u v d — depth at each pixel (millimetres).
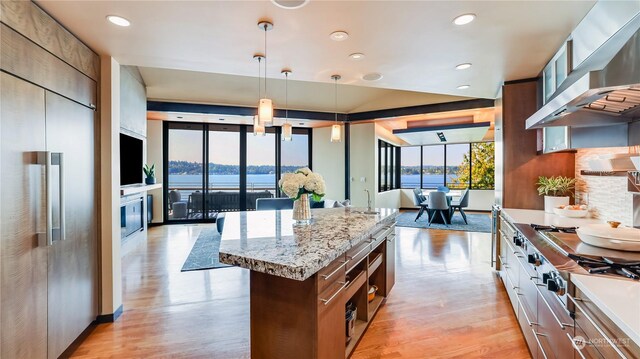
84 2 1835
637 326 864
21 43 1748
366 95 6492
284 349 1661
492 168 9531
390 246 3094
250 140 7977
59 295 2084
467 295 3174
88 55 2443
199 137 7594
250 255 1604
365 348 2236
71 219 2219
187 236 6012
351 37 2342
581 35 2127
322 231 2232
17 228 1719
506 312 2787
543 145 3123
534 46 2502
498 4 1886
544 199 3258
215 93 5965
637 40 1320
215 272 3922
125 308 2906
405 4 1878
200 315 2773
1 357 1613
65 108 2148
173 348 2260
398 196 10148
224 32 2238
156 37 2307
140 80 4867
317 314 1568
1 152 1620
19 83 1734
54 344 2029
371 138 7363
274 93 6137
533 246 1896
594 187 2762
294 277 1403
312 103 6773
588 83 1401
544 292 1718
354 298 2445
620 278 1289
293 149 8195
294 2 1847
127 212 4465
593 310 1156
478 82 3512
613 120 2188
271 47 2520
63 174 2041
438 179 10352
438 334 2424
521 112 3395
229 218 2881
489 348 2232
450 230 6547
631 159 1802
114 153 2684
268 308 1707
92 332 2467
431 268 4047
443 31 2238
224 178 7816
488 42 2436
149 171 5359
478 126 6641
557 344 1521
